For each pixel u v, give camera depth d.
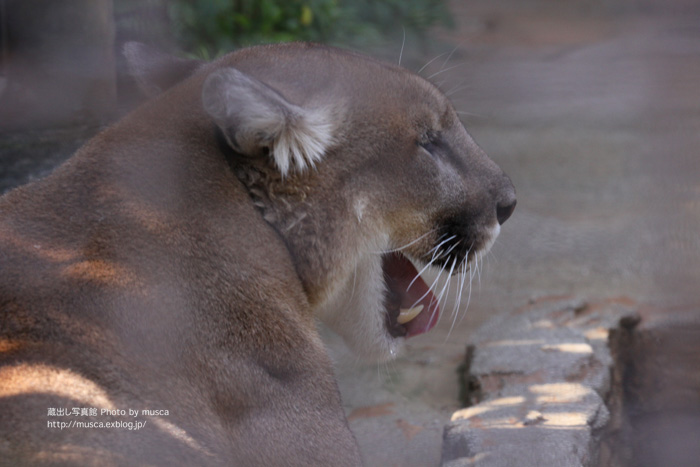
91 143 6.21
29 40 11.04
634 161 19.38
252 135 5.80
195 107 6.20
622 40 33.41
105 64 11.33
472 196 7.04
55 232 5.61
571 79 27.53
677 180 17.80
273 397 5.77
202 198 5.94
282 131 5.84
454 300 12.63
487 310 12.41
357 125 6.41
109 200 5.75
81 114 10.97
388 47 26.20
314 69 6.43
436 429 9.53
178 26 18.56
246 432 5.60
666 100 22.69
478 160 7.16
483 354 10.24
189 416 5.29
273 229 6.23
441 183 6.83
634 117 22.70
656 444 9.80
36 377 4.86
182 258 5.72
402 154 6.62
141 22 15.36
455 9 40.81
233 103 5.56
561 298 11.91
